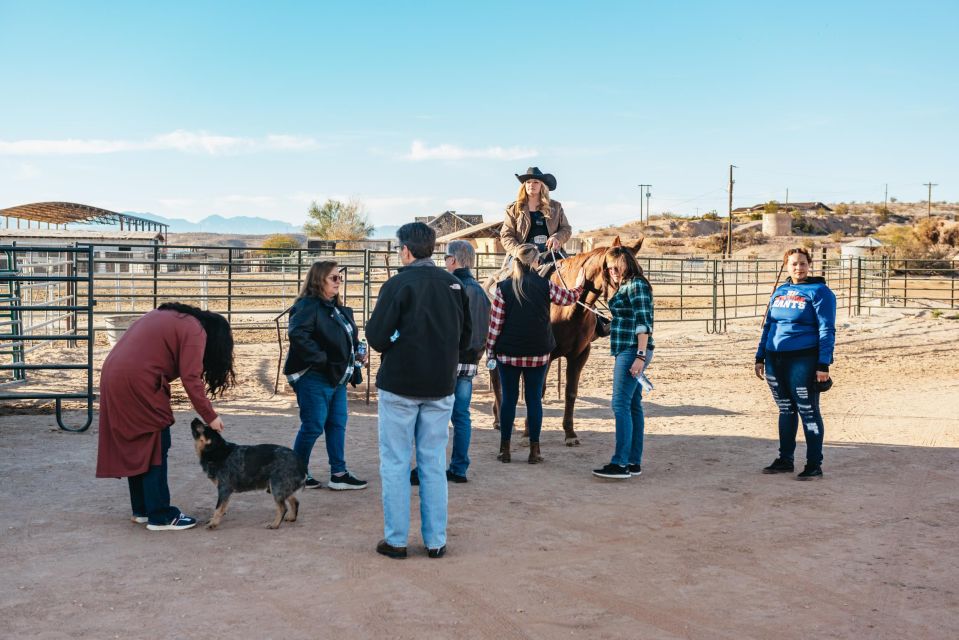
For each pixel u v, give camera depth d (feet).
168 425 16.72
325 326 19.30
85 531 16.74
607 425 30.58
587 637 12.01
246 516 18.15
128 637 11.68
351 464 23.47
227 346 17.33
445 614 12.76
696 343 58.18
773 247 251.19
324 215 227.61
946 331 64.69
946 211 430.61
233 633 11.88
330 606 13.00
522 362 23.20
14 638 11.55
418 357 15.10
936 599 13.69
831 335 21.61
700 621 12.67
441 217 197.77
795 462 24.56
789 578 14.62
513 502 19.69
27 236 93.97
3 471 21.66
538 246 27.94
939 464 24.11
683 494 20.61
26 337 26.71
